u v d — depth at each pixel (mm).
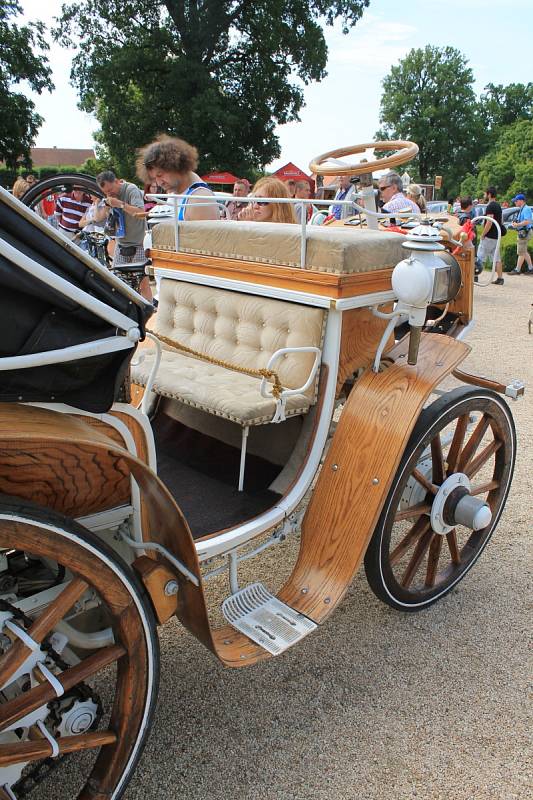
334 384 2162
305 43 22484
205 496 2184
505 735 1951
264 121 22969
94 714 1516
